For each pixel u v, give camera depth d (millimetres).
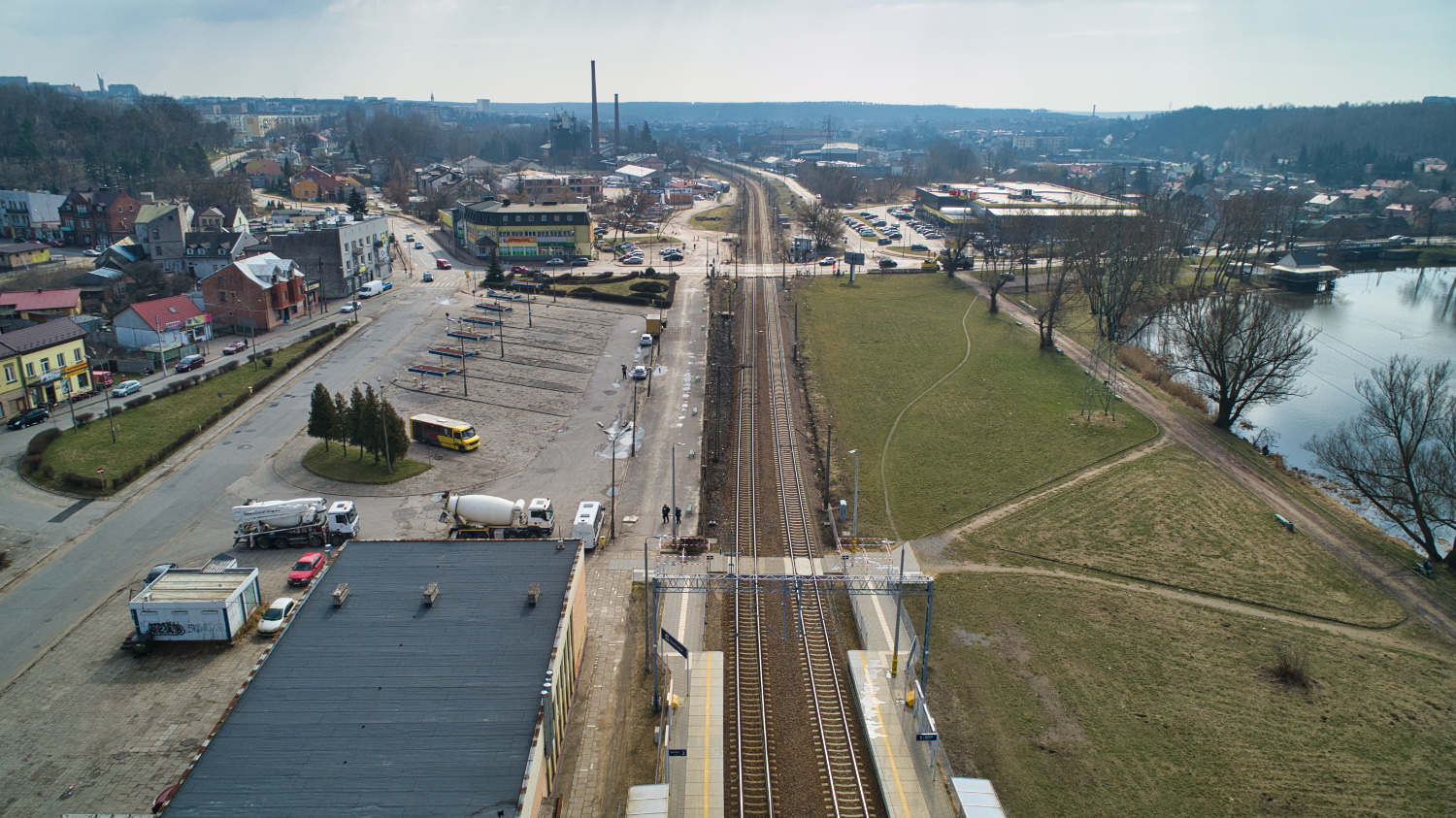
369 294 142125
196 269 145500
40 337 91375
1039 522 72438
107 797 41406
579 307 138000
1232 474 82188
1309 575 64500
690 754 45312
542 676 42000
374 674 41719
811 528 71062
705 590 55125
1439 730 47844
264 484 75625
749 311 140500
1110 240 137875
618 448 84875
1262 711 49312
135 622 52438
